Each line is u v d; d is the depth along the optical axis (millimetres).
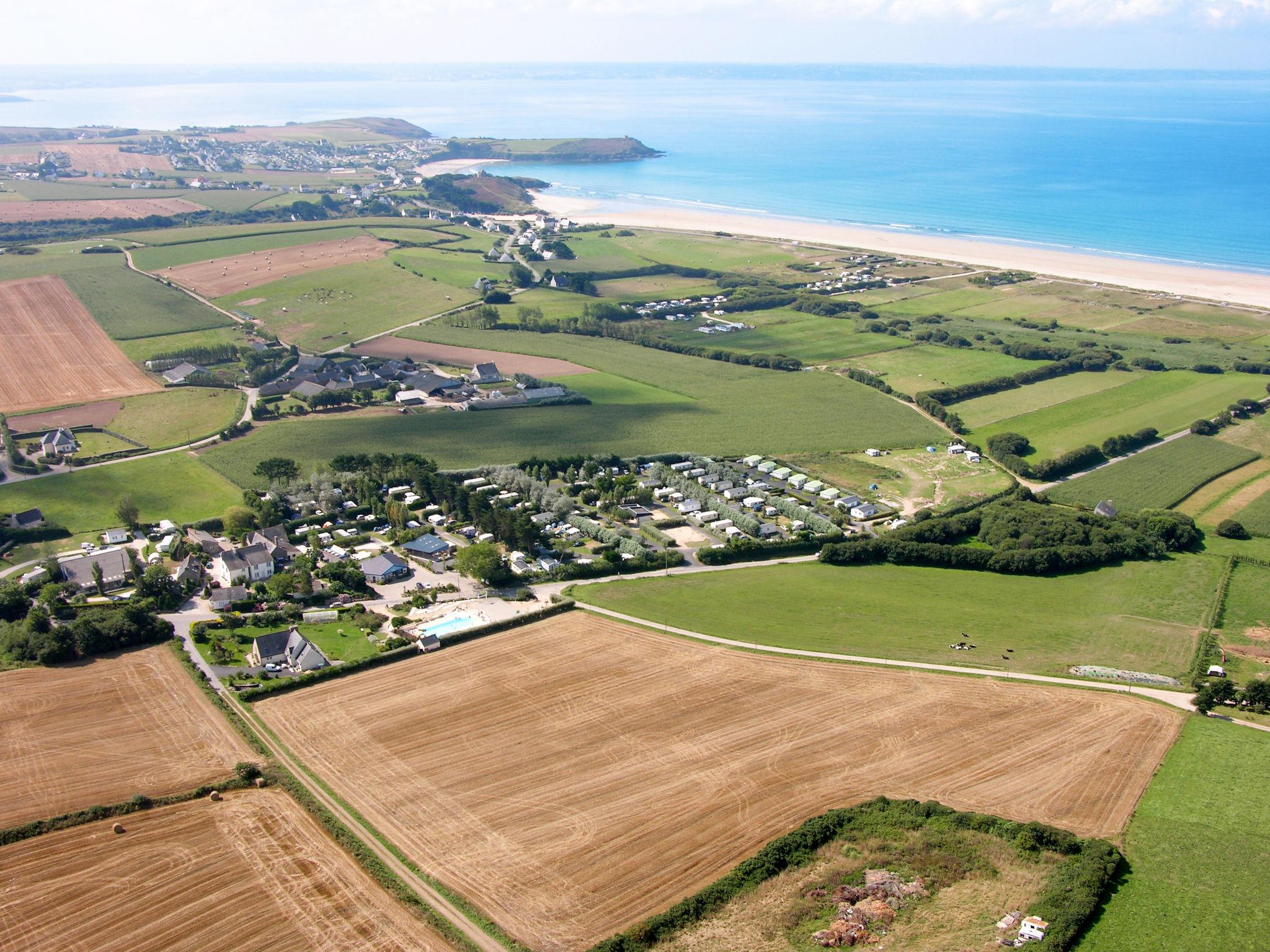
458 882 94188
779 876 96125
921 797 108250
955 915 91312
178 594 156375
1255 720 127000
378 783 109312
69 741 115812
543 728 120250
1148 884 95375
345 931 87688
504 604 156500
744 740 118125
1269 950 87000
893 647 143750
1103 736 120625
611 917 90062
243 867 95625
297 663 134875
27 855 96812
